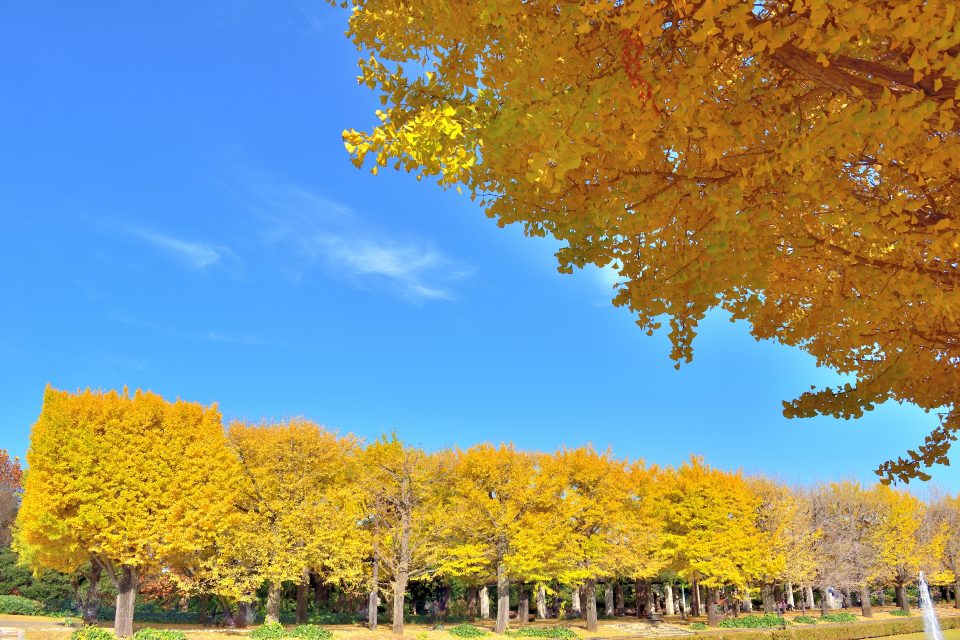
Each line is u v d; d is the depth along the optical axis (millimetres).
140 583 27125
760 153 3289
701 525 31938
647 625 31500
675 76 2932
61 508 19281
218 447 22781
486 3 2840
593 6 2705
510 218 4047
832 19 2682
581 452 28031
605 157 3566
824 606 38281
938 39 2422
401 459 25391
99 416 20469
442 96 3398
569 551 26562
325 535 22875
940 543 43844
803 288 4648
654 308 4031
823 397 4816
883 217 3291
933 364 4746
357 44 3971
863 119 2611
